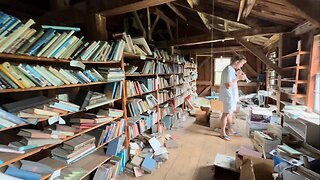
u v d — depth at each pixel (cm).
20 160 150
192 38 493
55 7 297
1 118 126
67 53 172
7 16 129
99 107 241
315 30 267
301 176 174
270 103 636
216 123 432
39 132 153
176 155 303
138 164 256
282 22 349
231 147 329
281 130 282
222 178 238
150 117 340
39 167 151
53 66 184
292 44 363
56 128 173
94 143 204
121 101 256
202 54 858
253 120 372
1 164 124
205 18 482
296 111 264
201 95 900
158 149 308
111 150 236
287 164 210
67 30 171
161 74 404
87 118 201
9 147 139
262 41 618
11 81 129
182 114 527
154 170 258
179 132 409
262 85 780
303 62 309
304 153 228
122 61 245
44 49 150
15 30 132
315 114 248
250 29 395
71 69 191
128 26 524
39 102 157
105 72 223
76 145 179
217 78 879
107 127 223
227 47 811
